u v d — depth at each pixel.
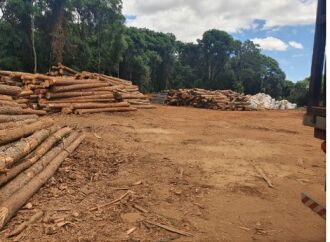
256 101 35.03
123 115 16.53
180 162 8.31
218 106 27.58
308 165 8.71
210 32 79.88
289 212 5.73
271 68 78.06
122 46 55.12
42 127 8.34
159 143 10.43
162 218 5.23
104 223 4.95
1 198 4.93
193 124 15.66
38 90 15.05
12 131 6.58
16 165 5.89
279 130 15.22
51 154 7.21
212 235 4.80
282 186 6.99
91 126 12.32
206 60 80.69
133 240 4.52
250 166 8.35
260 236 4.86
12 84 15.51
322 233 5.00
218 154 9.43
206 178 7.23
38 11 38.31
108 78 22.41
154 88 74.00
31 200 5.49
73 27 49.75
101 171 7.23
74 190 6.09
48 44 40.59
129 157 8.42
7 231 4.52
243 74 74.94
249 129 15.12
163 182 6.82
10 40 37.16
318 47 4.37
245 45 80.75
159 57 73.06
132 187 6.45
